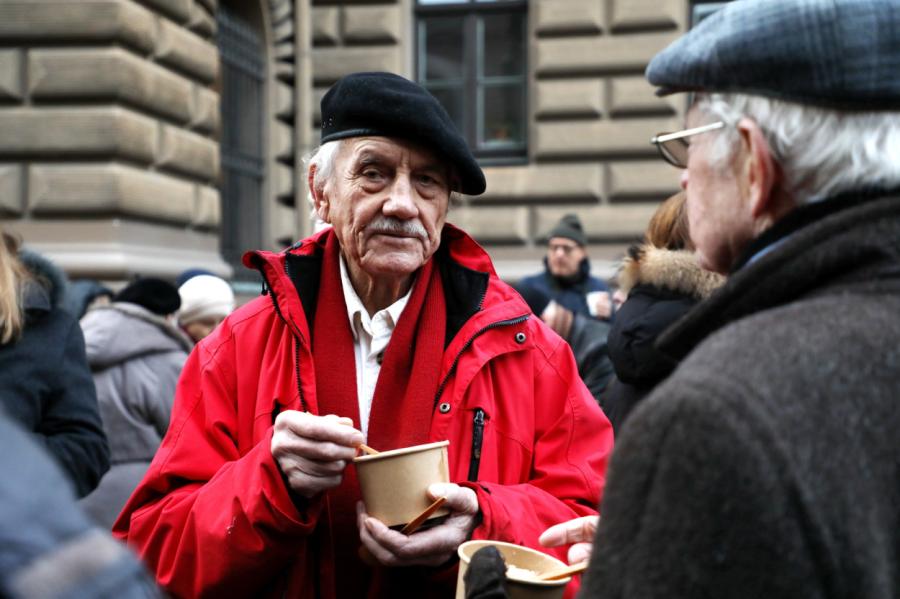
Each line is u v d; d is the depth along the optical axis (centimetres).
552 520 161
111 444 309
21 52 600
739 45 99
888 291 90
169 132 657
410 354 171
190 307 389
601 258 852
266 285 179
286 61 873
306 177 191
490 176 866
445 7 917
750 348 85
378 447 166
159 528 161
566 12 851
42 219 602
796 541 78
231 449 167
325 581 159
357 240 165
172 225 670
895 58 94
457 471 164
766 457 78
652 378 221
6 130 598
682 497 80
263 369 170
